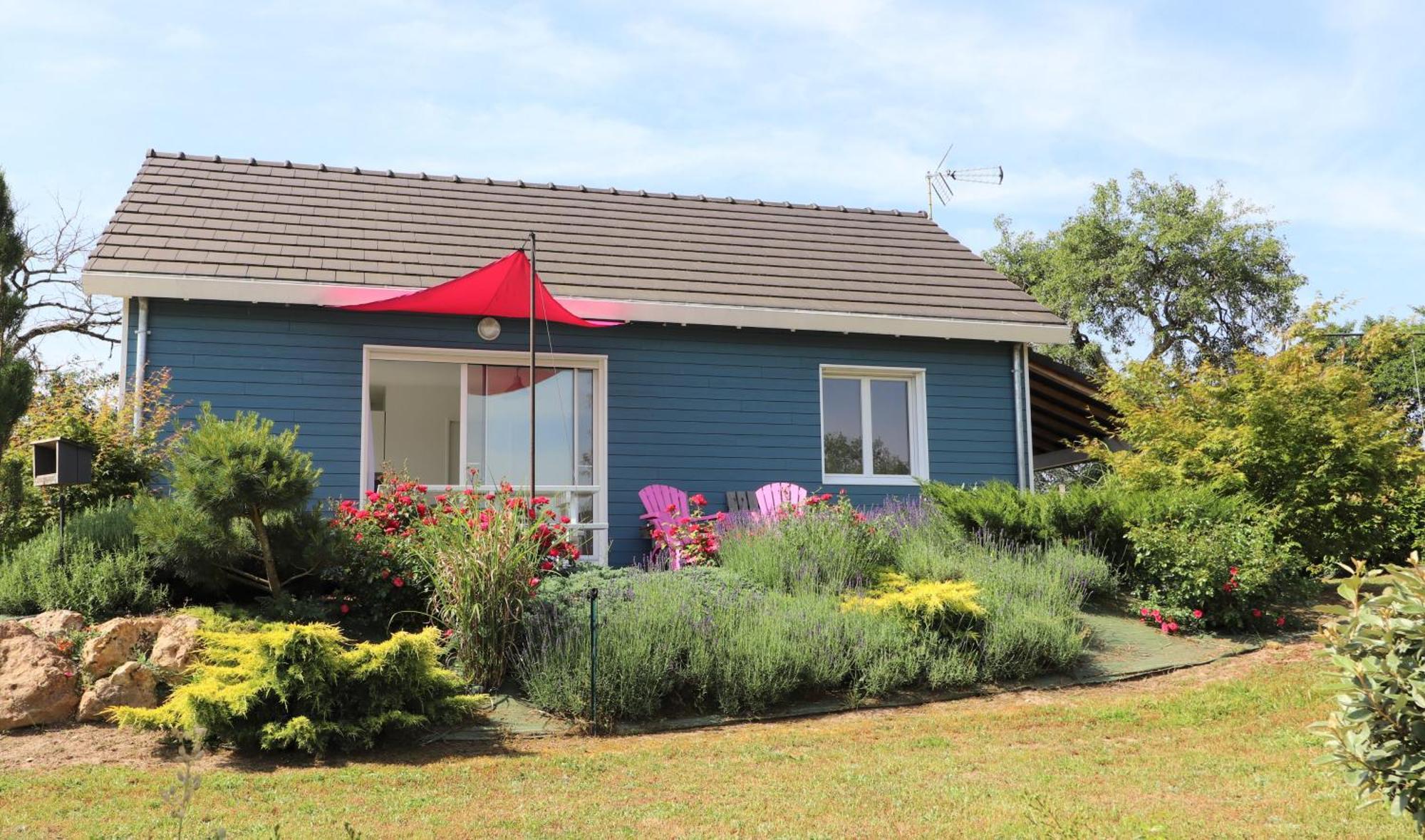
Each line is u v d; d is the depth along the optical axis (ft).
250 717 23.94
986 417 47.88
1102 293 107.55
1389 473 40.81
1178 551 35.58
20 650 25.99
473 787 21.07
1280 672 29.99
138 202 42.50
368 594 31.35
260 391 39.11
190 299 38.45
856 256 51.80
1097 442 48.14
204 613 28.68
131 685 25.73
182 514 28.94
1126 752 23.73
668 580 33.40
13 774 21.42
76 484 31.37
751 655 28.48
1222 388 42.88
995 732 25.82
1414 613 14.49
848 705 28.71
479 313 39.83
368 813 19.16
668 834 18.03
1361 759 14.53
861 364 46.50
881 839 17.67
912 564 36.14
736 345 44.93
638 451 43.27
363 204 46.91
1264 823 18.19
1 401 31.71
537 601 30.25
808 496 42.96
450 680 26.23
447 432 42.04
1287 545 38.01
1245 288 105.70
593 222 49.96
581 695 26.73
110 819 18.48
